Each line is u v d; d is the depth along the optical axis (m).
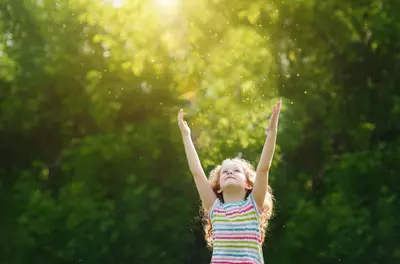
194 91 15.23
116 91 14.77
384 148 14.51
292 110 14.38
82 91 15.09
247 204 5.14
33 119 15.02
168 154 14.75
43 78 14.78
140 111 15.27
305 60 14.94
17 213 14.66
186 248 14.79
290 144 14.12
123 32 13.96
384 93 14.98
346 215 13.34
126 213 14.15
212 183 5.54
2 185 15.17
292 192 14.43
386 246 13.45
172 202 14.50
